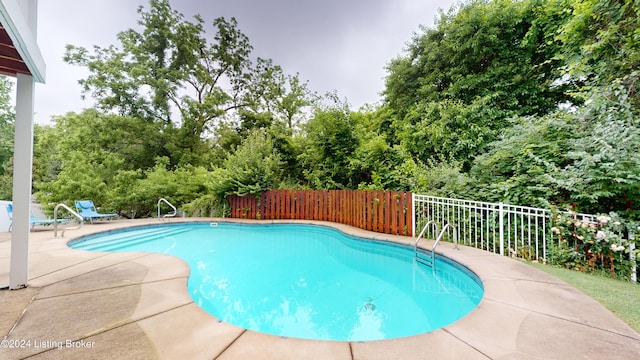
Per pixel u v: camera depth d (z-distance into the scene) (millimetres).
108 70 12141
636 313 2449
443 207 5668
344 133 9734
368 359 1783
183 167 12727
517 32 8398
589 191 4074
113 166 10828
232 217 10336
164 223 8734
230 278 4500
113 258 4332
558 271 3758
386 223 6953
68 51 11688
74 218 8742
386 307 3459
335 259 5613
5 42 2436
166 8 13609
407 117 10508
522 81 8344
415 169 7309
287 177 11688
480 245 5387
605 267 3686
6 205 7344
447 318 3148
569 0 5613
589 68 4906
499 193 5383
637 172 3592
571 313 2445
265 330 2887
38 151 15266
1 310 2473
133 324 2234
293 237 7805
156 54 13875
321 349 1900
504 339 2020
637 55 4199
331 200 8945
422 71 11336
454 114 8438
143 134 13016
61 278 3377
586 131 4543
